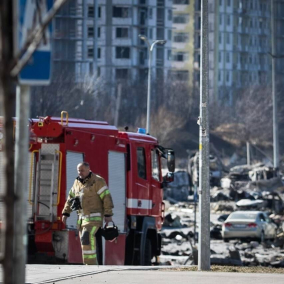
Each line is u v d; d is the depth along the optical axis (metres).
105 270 36.03
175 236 97.62
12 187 11.34
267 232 104.25
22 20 13.40
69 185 47.62
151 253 56.81
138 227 54.59
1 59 11.04
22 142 14.05
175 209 156.00
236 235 102.56
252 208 149.00
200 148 40.19
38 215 47.38
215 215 147.50
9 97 10.98
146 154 55.16
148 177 55.22
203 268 39.50
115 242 50.88
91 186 40.34
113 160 51.34
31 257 48.16
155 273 34.91
